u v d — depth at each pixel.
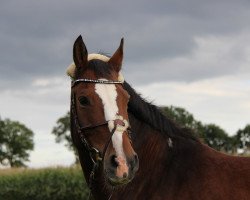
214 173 5.04
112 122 4.86
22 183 21.91
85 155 5.28
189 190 4.97
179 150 5.25
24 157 90.31
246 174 5.00
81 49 5.24
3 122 90.81
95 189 5.28
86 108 4.99
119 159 4.71
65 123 65.50
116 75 5.18
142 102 5.33
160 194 5.06
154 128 5.34
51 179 21.62
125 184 5.07
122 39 5.30
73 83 5.25
